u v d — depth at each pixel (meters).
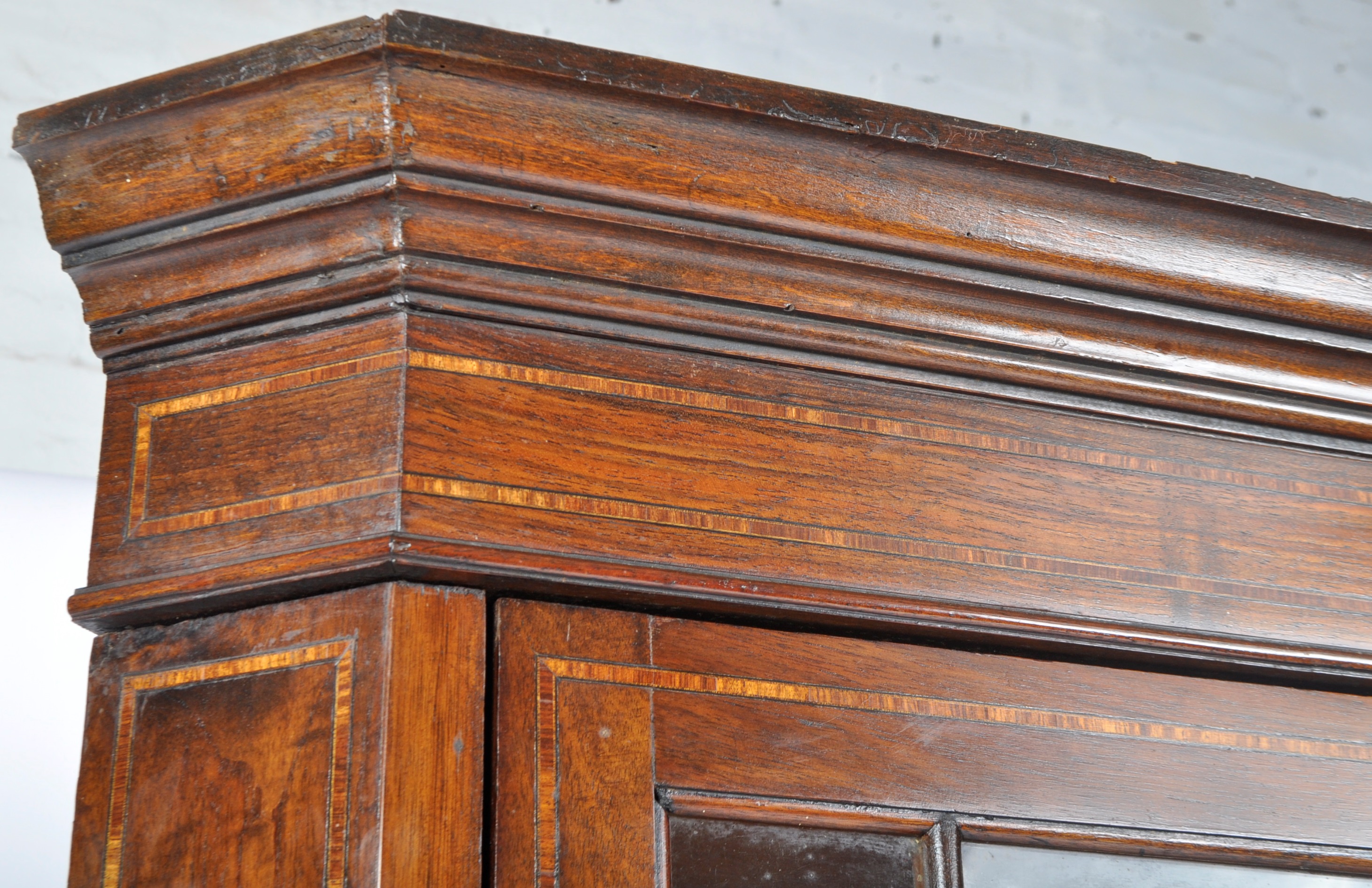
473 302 0.93
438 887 0.79
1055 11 1.97
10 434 1.58
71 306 1.59
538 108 0.90
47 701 1.53
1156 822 0.98
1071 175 1.00
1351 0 2.12
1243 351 1.09
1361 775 1.06
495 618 0.88
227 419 0.92
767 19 1.83
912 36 1.89
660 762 0.88
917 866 0.92
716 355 0.98
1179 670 1.04
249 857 0.81
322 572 0.84
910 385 1.03
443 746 0.82
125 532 0.90
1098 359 1.06
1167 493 1.07
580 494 0.91
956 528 1.00
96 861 0.83
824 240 0.98
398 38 0.86
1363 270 1.10
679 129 0.93
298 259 0.91
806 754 0.92
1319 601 1.08
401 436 0.87
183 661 0.87
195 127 0.90
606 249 0.94
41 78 1.56
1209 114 2.00
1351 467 1.15
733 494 0.95
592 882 0.83
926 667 0.97
